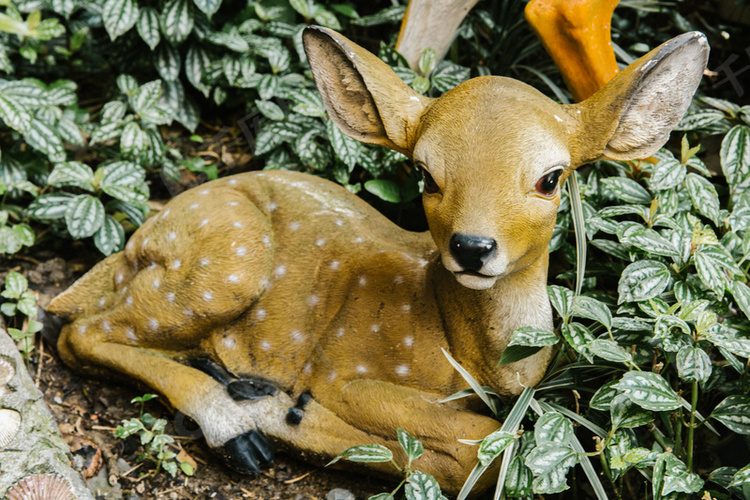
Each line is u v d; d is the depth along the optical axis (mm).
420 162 1256
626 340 1355
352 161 1557
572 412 1341
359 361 1381
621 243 1413
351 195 1453
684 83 1256
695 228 1350
